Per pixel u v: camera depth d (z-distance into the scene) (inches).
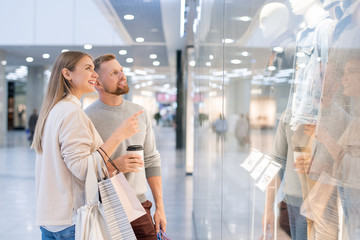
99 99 79.4
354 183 20.1
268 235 31.9
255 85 34.2
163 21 352.8
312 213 25.0
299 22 24.9
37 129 61.1
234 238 46.8
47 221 57.3
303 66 24.8
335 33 21.0
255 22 33.8
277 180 29.8
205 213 104.1
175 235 147.4
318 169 24.0
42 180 58.3
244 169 39.6
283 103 27.7
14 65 710.5
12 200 210.1
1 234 148.3
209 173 90.4
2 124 571.5
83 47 443.2
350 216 20.6
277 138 28.9
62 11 431.5
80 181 59.1
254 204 35.8
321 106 23.1
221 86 62.8
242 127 40.5
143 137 79.7
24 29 435.5
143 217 76.5
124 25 374.9
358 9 18.7
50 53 503.8
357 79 19.1
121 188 57.9
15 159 403.2
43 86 730.8
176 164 372.5
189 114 303.7
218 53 68.3
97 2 354.6
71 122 57.4
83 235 54.7
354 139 19.9
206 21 100.6
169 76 776.9
